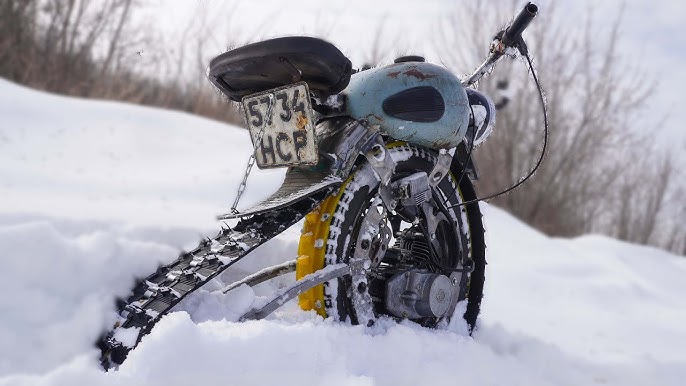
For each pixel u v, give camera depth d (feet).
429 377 7.91
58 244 8.63
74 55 37.27
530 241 19.85
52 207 11.95
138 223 11.43
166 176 17.51
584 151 45.11
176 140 21.66
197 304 8.32
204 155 20.62
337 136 8.85
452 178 10.02
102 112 22.57
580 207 50.37
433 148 9.54
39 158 17.61
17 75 35.19
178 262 8.92
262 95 8.50
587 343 11.32
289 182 8.98
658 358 10.66
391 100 8.97
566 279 16.24
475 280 10.27
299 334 7.53
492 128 10.62
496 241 19.35
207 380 6.74
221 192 16.70
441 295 9.28
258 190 17.30
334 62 8.09
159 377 6.63
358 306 8.70
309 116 8.13
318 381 7.11
